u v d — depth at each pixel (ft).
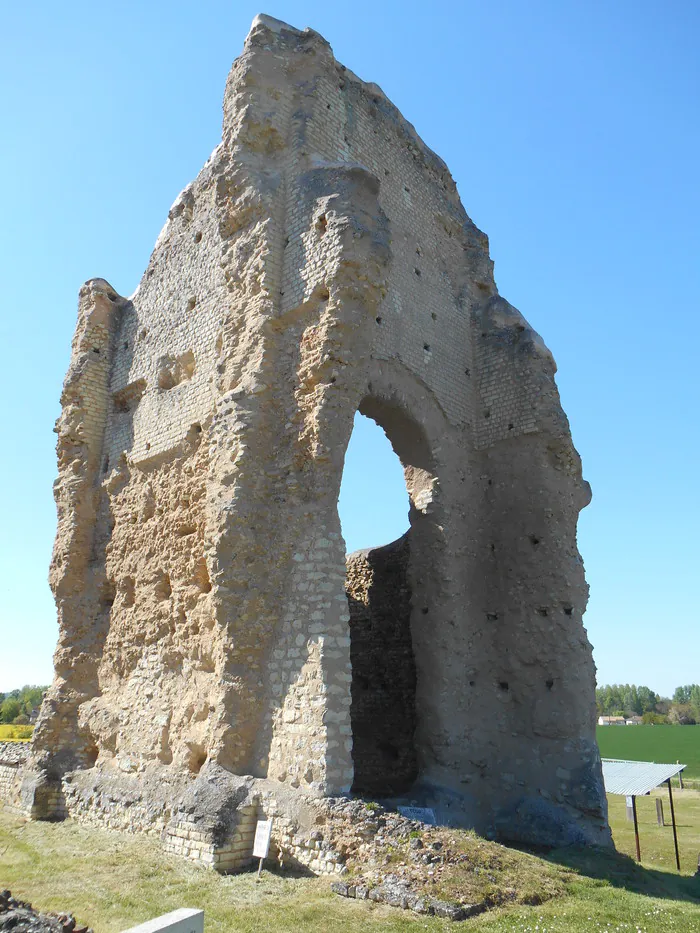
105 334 61.00
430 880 25.95
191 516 44.96
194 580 43.06
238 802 31.89
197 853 30.86
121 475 54.65
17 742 54.13
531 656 47.83
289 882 27.94
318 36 50.16
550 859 35.78
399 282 52.03
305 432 37.83
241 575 36.42
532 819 43.06
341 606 34.91
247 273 42.68
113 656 48.88
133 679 45.98
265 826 30.01
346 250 38.91
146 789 38.47
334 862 28.27
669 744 188.96
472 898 25.03
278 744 33.40
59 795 46.09
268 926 23.12
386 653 57.77
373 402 48.44
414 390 50.26
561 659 46.78
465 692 47.70
